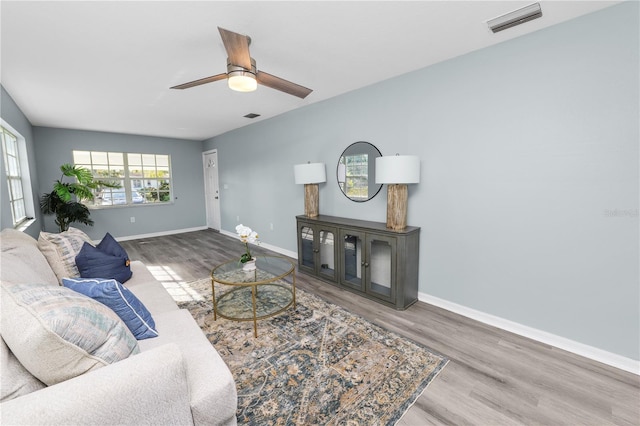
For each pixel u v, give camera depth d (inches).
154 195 248.7
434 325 93.3
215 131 224.8
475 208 94.3
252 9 67.4
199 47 85.0
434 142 102.3
